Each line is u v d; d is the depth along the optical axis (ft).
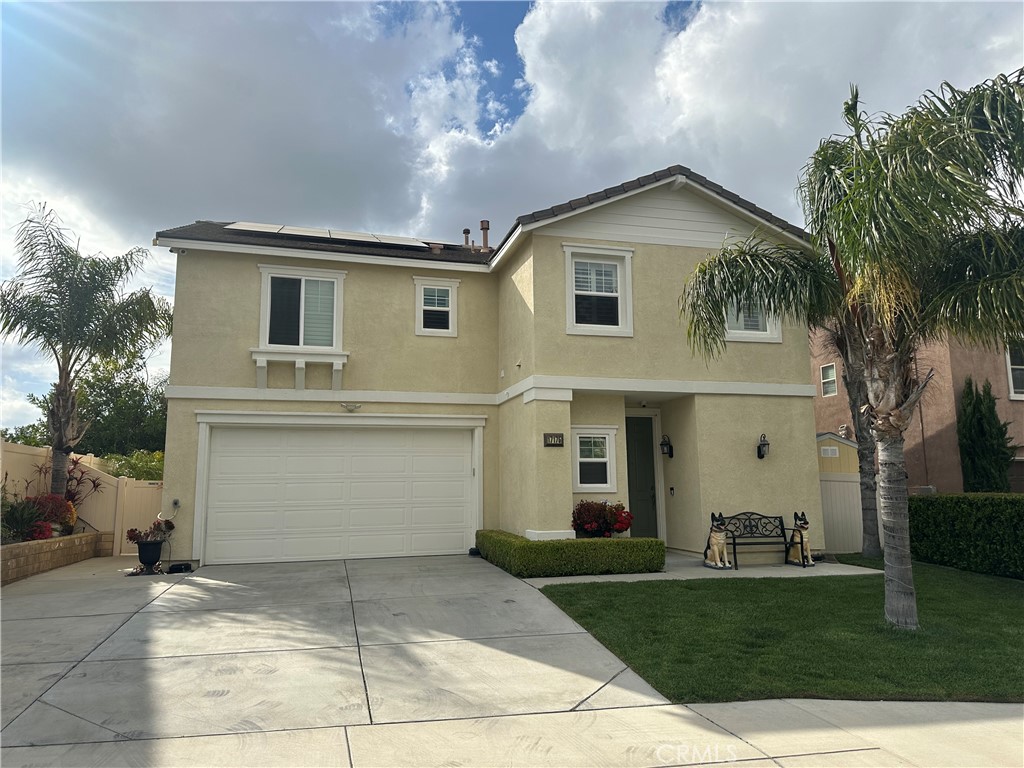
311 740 16.21
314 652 23.15
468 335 47.96
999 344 26.37
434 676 20.89
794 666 21.48
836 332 45.78
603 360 41.16
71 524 45.09
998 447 53.16
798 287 29.94
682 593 31.30
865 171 23.44
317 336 44.91
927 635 24.82
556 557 36.50
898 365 26.89
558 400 39.88
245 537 42.22
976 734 16.85
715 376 42.98
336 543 43.70
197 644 24.00
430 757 15.35
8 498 42.32
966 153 22.40
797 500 43.09
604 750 15.75
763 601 29.89
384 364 45.75
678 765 14.98
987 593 33.50
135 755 15.29
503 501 45.70
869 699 19.24
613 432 42.65
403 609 29.17
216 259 43.50
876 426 26.91
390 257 46.06
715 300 31.40
